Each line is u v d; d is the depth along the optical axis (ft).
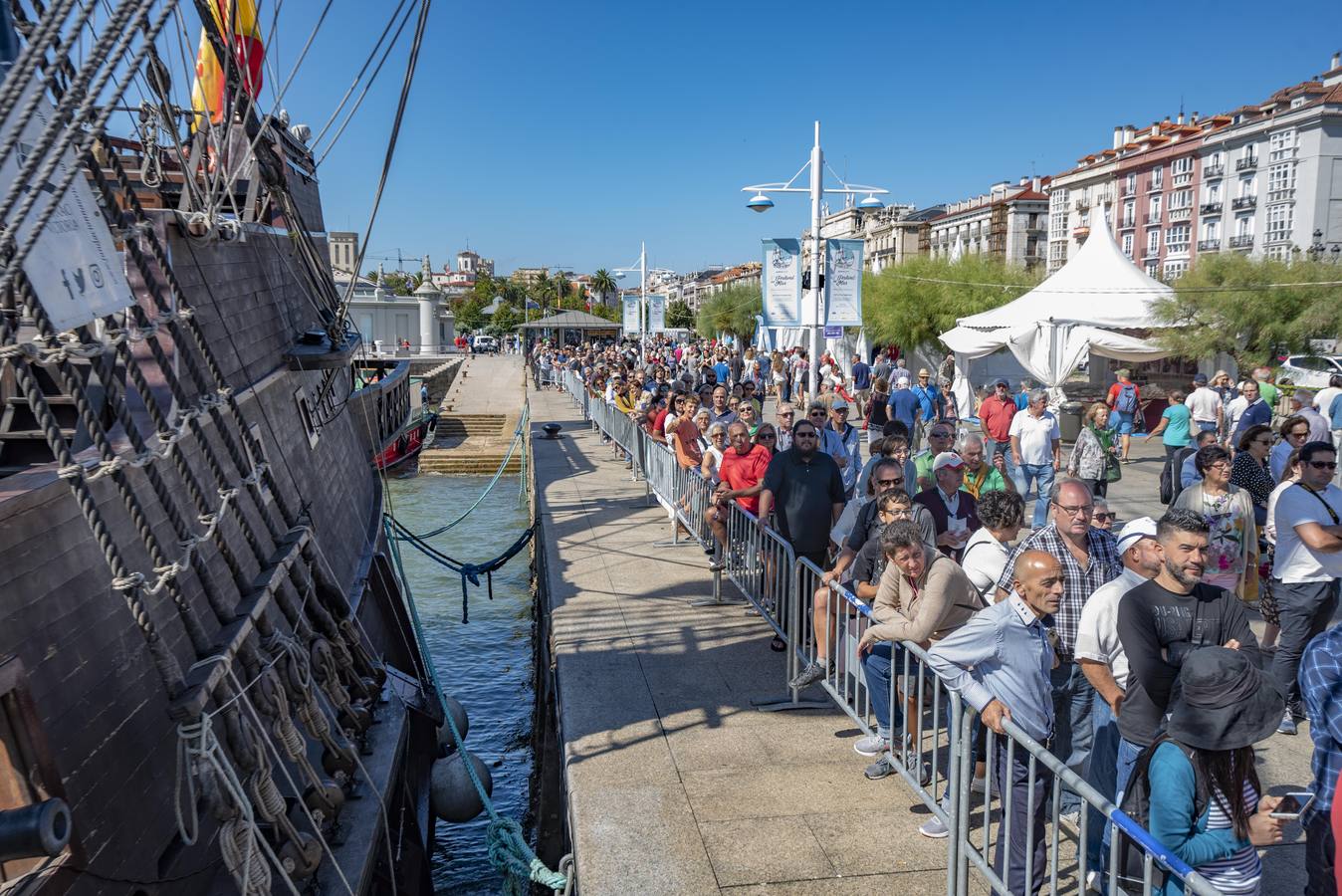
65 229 12.19
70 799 12.14
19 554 11.87
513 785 31.40
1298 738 18.29
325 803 17.84
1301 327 82.48
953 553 19.35
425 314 168.45
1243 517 19.76
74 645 12.83
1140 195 231.50
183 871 15.35
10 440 17.10
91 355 12.73
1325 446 17.52
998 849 12.56
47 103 12.05
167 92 18.84
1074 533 14.88
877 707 16.25
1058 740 15.25
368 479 45.88
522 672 42.80
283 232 29.30
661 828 15.12
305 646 19.16
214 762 12.71
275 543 20.15
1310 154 180.55
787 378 87.10
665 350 150.41
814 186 54.13
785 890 13.38
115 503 14.73
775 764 17.48
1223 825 9.36
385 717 23.59
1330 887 9.15
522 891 18.54
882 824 15.15
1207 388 47.34
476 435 118.73
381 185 23.75
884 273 127.75
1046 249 285.43
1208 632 11.48
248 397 23.03
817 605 18.78
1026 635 12.14
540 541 43.04
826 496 22.04
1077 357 61.31
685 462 34.01
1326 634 9.57
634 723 19.45
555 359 146.51
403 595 42.70
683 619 26.35
